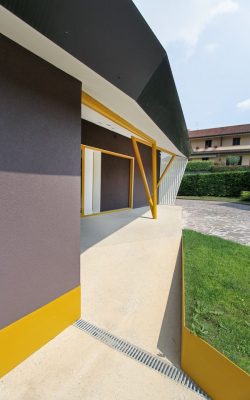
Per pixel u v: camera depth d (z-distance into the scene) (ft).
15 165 5.11
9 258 5.13
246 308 8.30
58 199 6.32
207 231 22.11
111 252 14.23
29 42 4.75
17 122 5.06
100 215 26.71
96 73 5.82
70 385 5.18
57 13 3.68
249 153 81.56
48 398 4.88
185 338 5.79
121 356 6.07
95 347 6.33
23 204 5.35
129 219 24.98
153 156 23.52
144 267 12.11
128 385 5.26
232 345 6.35
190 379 5.51
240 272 11.56
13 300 5.29
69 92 6.39
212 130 95.76
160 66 7.09
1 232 4.92
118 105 9.34
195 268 12.01
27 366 5.57
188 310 8.16
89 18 4.09
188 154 34.73
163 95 9.18
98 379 5.36
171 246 15.80
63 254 6.64
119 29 4.77
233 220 28.04
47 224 6.02
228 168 70.90
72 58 5.18
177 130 16.14
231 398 4.65
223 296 9.14
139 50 5.77
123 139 28.86
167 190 42.27
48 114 5.79
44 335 6.22
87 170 25.20
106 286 9.97
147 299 9.01
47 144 5.85
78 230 7.16
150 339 6.79
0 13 3.71
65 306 6.88
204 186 64.03
